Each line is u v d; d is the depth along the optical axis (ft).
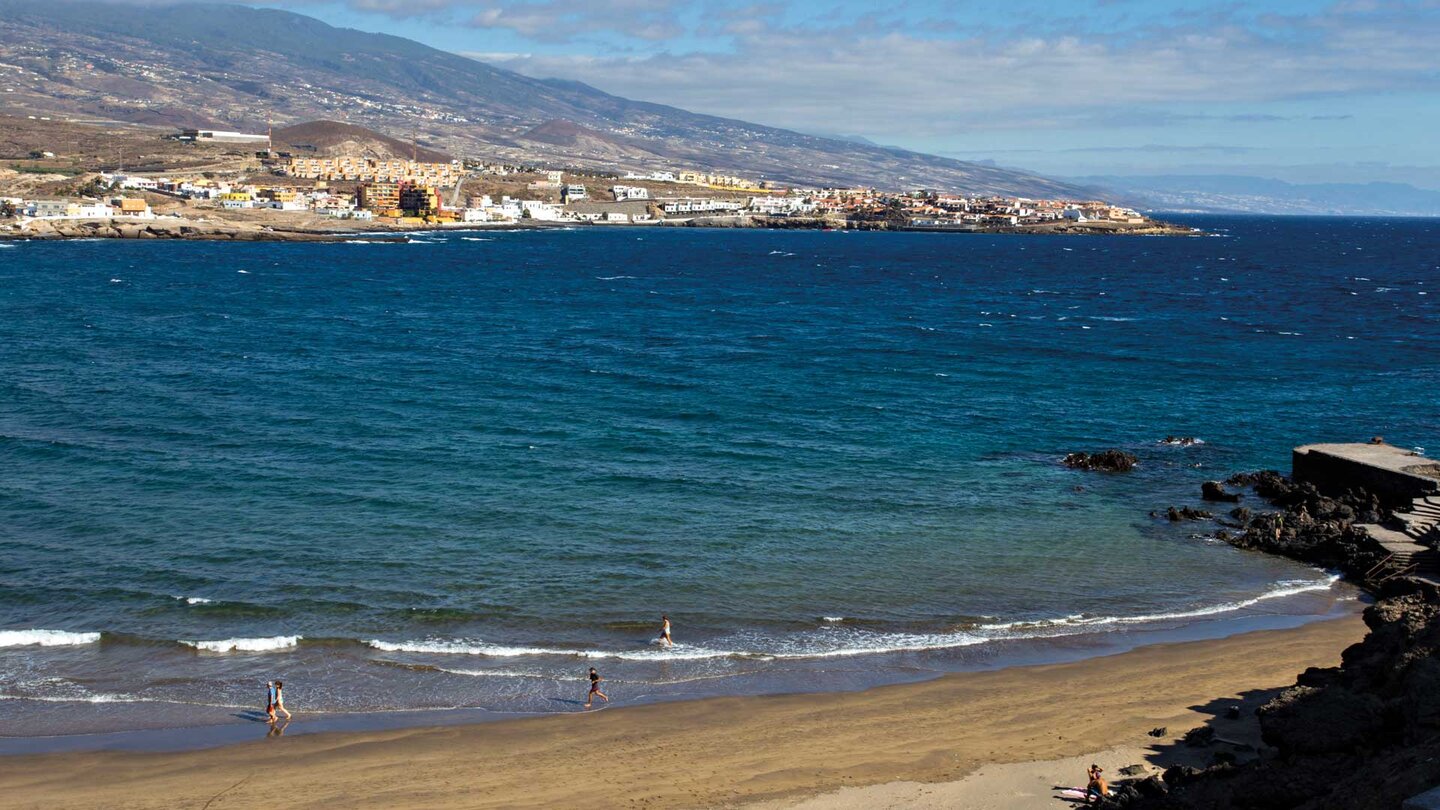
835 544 156.15
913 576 144.46
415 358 307.17
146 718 103.30
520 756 96.53
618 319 412.57
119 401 237.25
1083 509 175.83
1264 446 219.00
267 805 88.12
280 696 103.81
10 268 561.02
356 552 147.95
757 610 132.05
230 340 332.60
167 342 324.39
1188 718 103.14
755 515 168.14
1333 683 97.96
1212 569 149.28
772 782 91.66
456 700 107.96
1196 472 199.82
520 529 158.71
